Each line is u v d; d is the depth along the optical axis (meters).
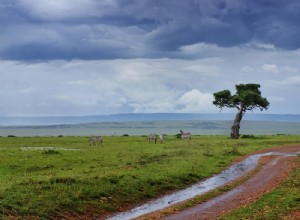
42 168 44.25
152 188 35.84
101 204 30.22
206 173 44.94
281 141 90.31
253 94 107.56
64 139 94.12
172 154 57.75
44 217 26.17
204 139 96.56
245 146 77.69
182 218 26.44
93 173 39.56
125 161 49.62
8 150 61.59
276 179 40.75
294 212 24.66
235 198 32.72
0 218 24.20
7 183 32.38
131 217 28.00
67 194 30.25
